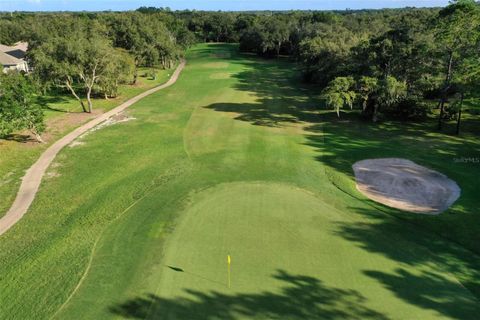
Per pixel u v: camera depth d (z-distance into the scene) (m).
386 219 28.19
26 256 24.28
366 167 37.47
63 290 21.17
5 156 40.47
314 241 25.41
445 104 56.78
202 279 21.81
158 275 22.17
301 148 42.72
